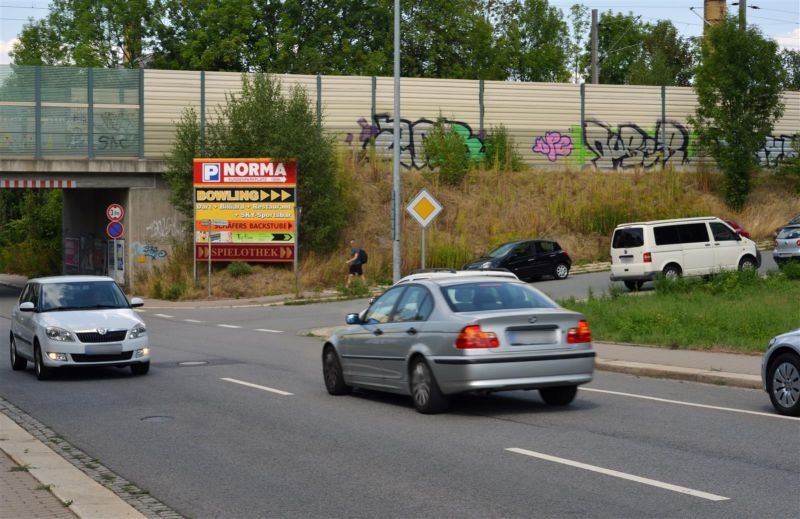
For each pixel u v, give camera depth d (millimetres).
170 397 14180
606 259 44594
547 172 49188
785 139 52438
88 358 16156
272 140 40469
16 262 62625
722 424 11047
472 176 47812
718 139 48625
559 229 45656
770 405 12469
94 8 64438
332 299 36750
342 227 43219
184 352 21062
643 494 7781
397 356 12523
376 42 64938
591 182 48500
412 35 64812
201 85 43812
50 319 16500
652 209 46500
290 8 63312
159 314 33469
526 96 50219
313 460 9438
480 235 44875
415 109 48750
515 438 10359
